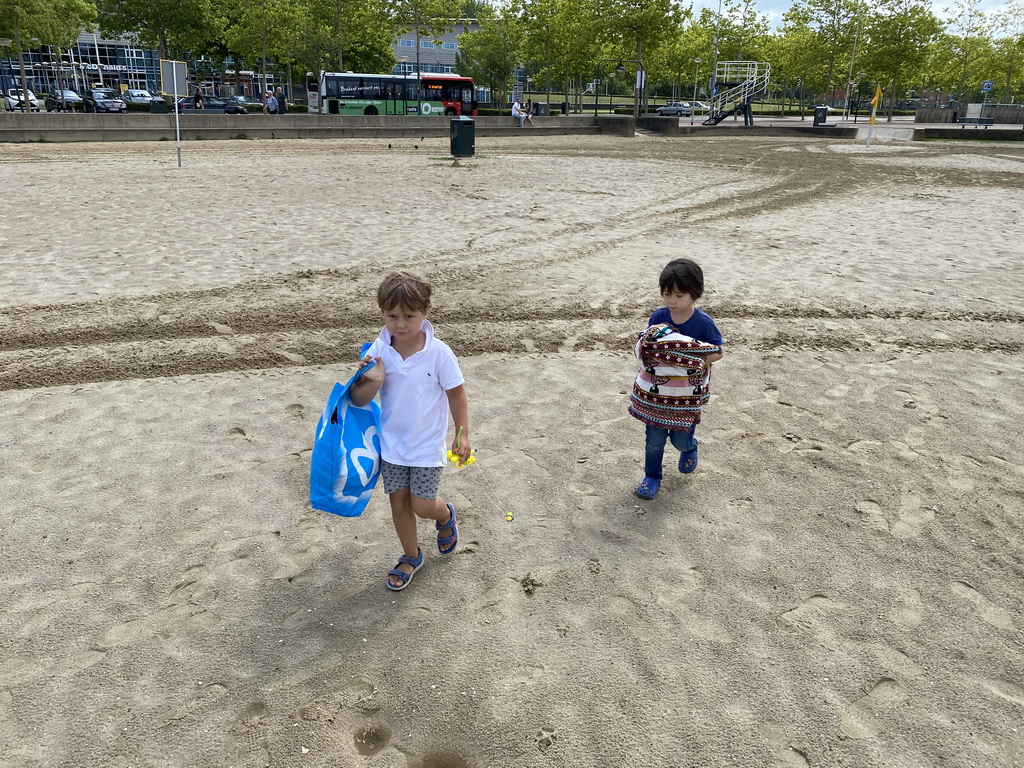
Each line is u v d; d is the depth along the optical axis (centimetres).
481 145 2864
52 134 2598
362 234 1120
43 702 276
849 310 781
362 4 4444
